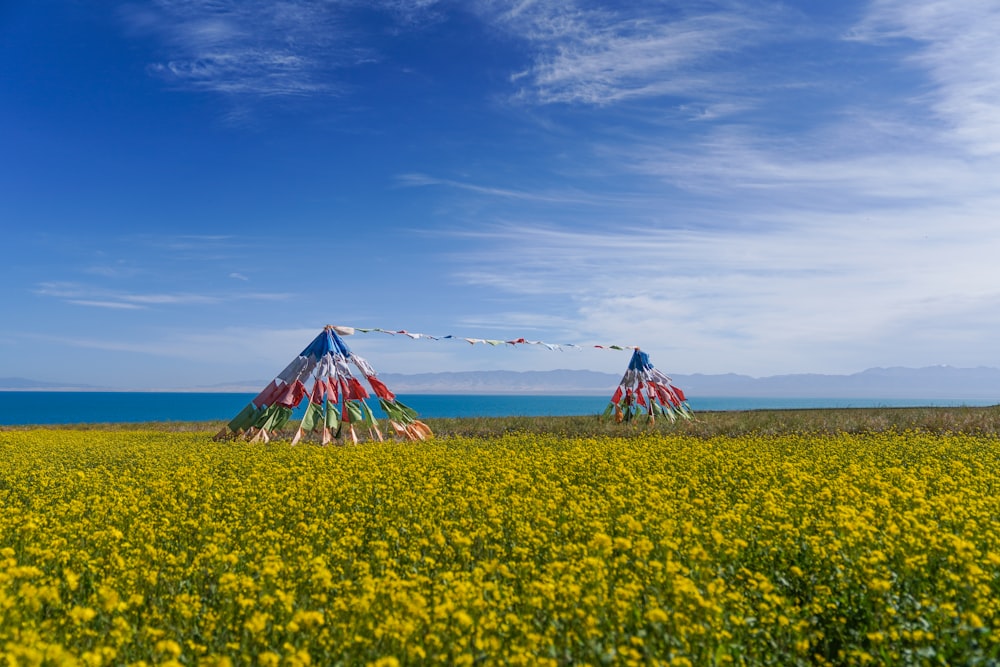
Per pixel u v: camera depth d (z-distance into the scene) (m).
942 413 34.19
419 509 13.07
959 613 7.75
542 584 8.01
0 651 6.60
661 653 7.11
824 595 8.65
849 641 7.98
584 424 35.56
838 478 14.88
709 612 7.43
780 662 7.44
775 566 9.97
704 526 11.20
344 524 11.91
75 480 17.75
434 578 9.46
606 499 13.64
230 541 11.07
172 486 15.86
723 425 33.16
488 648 6.97
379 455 20.62
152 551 9.81
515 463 18.20
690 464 17.98
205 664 6.46
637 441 25.72
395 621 7.03
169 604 8.38
